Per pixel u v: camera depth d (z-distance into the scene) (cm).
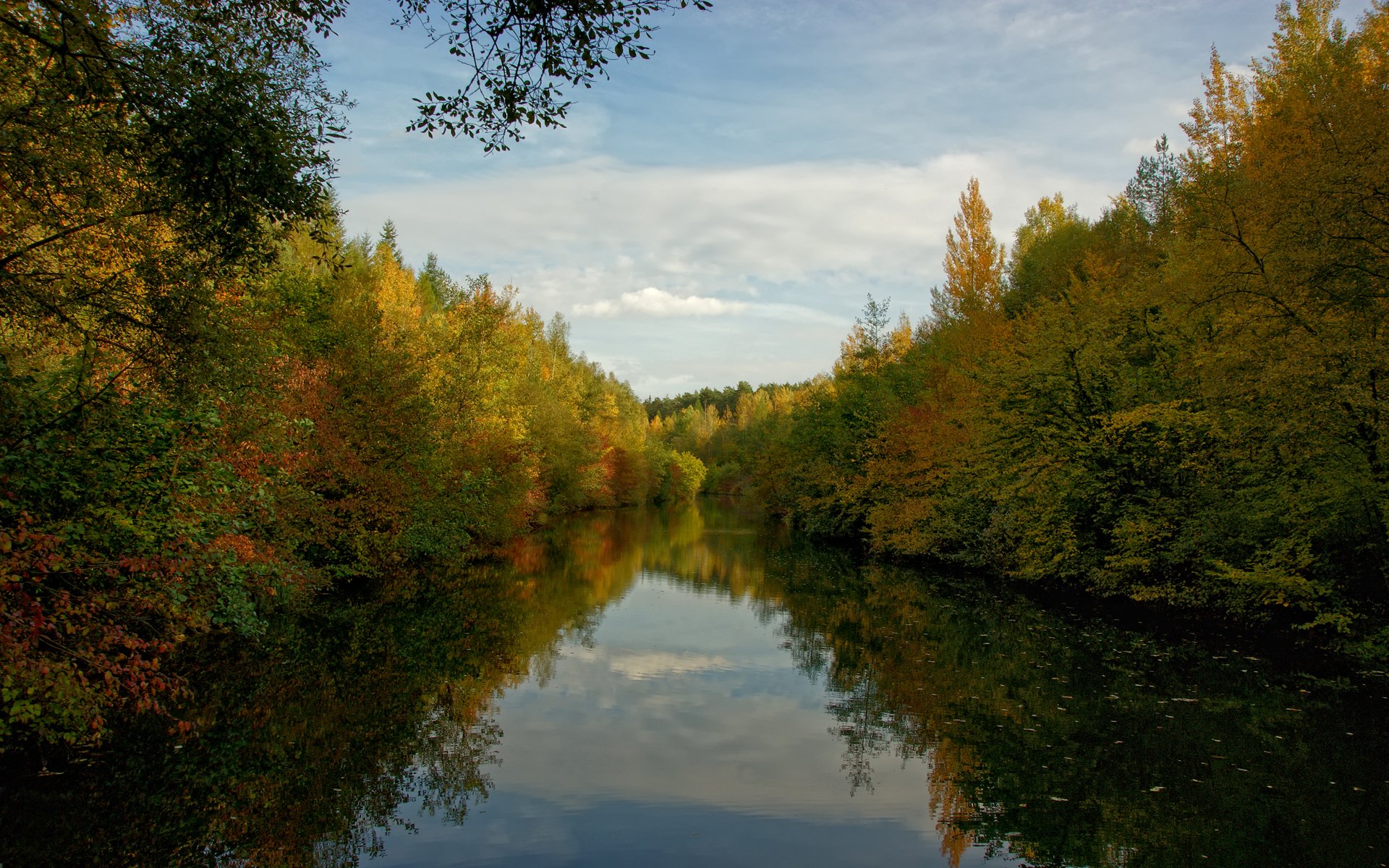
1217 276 1426
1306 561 1362
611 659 1443
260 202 823
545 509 4588
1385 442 1248
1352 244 1208
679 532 4350
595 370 7231
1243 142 1877
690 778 888
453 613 1836
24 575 732
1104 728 1045
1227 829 760
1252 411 1438
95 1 723
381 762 929
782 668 1386
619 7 643
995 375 2142
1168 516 1738
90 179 813
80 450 796
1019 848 724
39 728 768
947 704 1162
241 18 803
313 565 2022
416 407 2119
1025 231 4812
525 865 687
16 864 671
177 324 870
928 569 2722
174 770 877
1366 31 1609
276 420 1297
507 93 693
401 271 3931
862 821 779
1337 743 979
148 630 1027
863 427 3616
